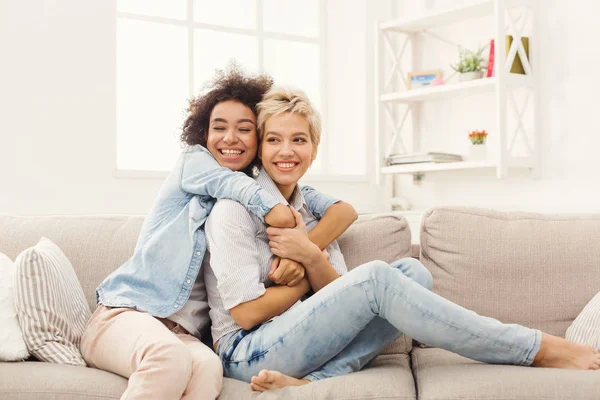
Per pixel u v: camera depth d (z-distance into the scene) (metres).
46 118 3.52
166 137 4.02
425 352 1.99
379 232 2.12
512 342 1.66
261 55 4.25
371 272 1.63
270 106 1.92
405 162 4.03
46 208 3.52
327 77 4.62
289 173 1.93
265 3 4.41
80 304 1.94
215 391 1.60
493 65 3.63
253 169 2.10
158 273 1.83
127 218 2.25
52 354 1.75
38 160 3.50
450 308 1.64
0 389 1.58
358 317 1.64
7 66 3.43
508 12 3.52
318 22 4.58
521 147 3.74
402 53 4.22
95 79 3.63
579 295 2.06
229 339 1.78
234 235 1.76
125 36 3.90
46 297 1.78
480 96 3.93
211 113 2.01
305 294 1.98
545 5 3.61
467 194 4.05
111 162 3.67
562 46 3.54
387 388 1.56
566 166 3.53
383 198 4.50
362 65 4.45
